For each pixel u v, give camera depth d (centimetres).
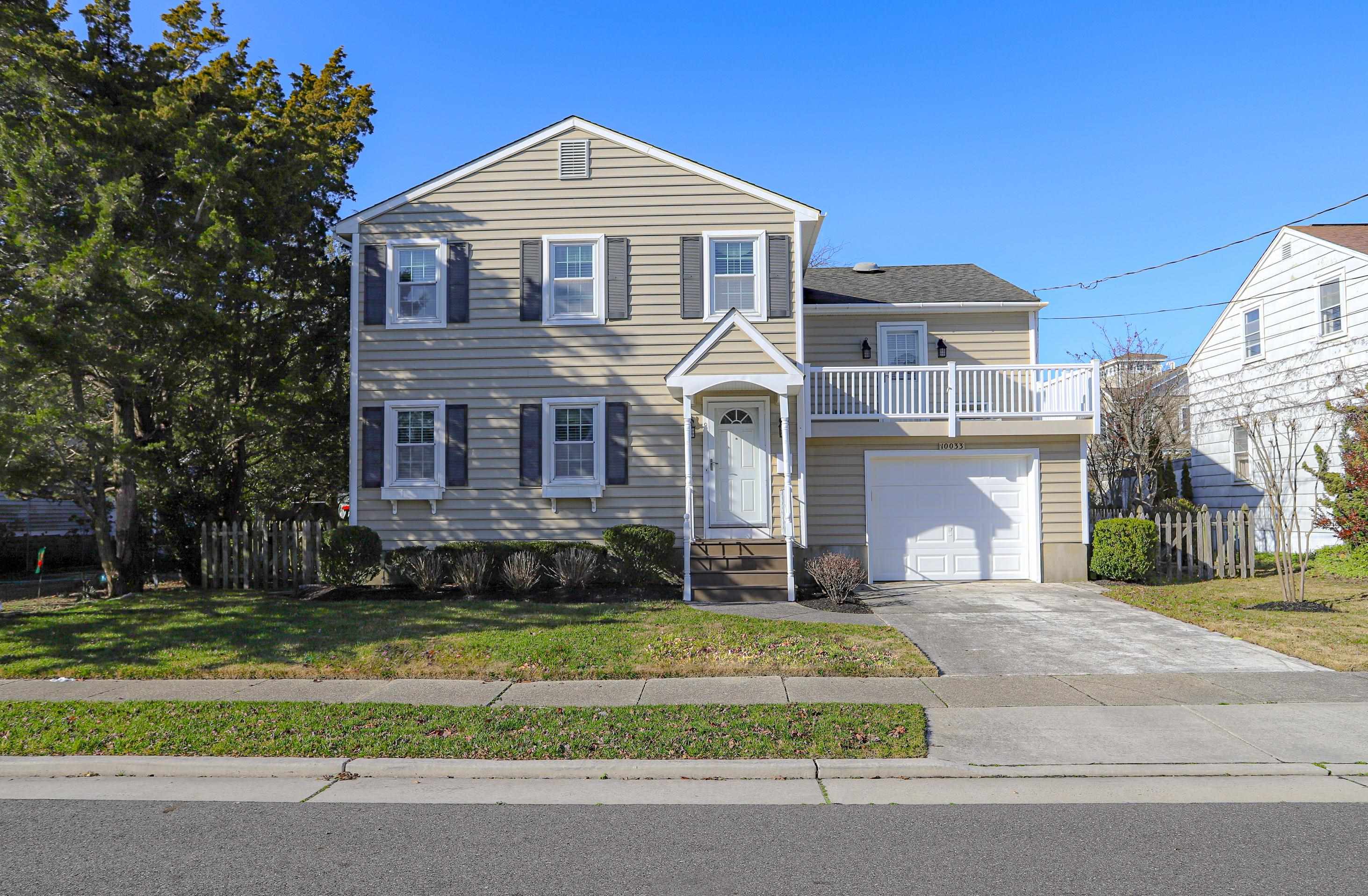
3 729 807
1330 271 1983
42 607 1420
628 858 527
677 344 1672
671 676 984
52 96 1296
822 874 500
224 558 1633
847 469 1692
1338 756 712
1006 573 1688
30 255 1238
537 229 1695
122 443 1334
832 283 2069
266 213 1616
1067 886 479
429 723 809
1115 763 698
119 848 553
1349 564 1702
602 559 1617
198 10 1867
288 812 620
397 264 1706
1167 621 1264
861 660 1027
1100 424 1716
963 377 1858
